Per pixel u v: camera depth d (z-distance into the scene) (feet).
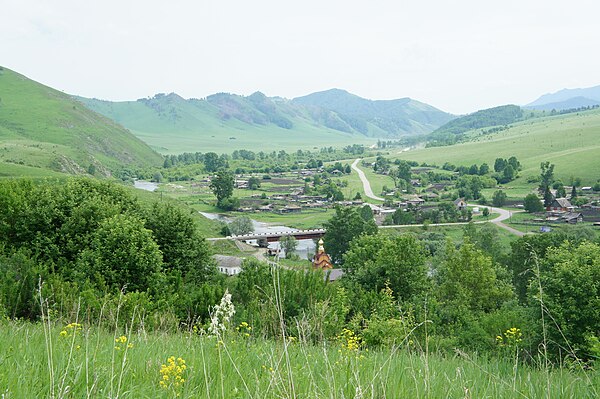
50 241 127.85
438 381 20.04
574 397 18.53
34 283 71.97
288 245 367.04
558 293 88.28
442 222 495.82
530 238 221.66
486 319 89.45
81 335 28.84
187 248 142.31
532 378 21.06
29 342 24.45
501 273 221.05
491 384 20.18
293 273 94.99
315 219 569.23
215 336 31.22
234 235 430.61
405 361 25.48
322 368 21.35
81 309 52.03
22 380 16.02
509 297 184.65
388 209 607.78
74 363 18.48
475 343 76.28
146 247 110.73
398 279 160.86
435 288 187.73
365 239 204.44
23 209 133.28
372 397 15.93
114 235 110.42
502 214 543.39
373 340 65.72
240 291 90.94
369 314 99.04
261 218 580.30
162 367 19.52
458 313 116.47
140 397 16.33
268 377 18.84
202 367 20.40
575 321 85.05
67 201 138.41
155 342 29.50
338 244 348.79
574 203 585.63
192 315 82.94
